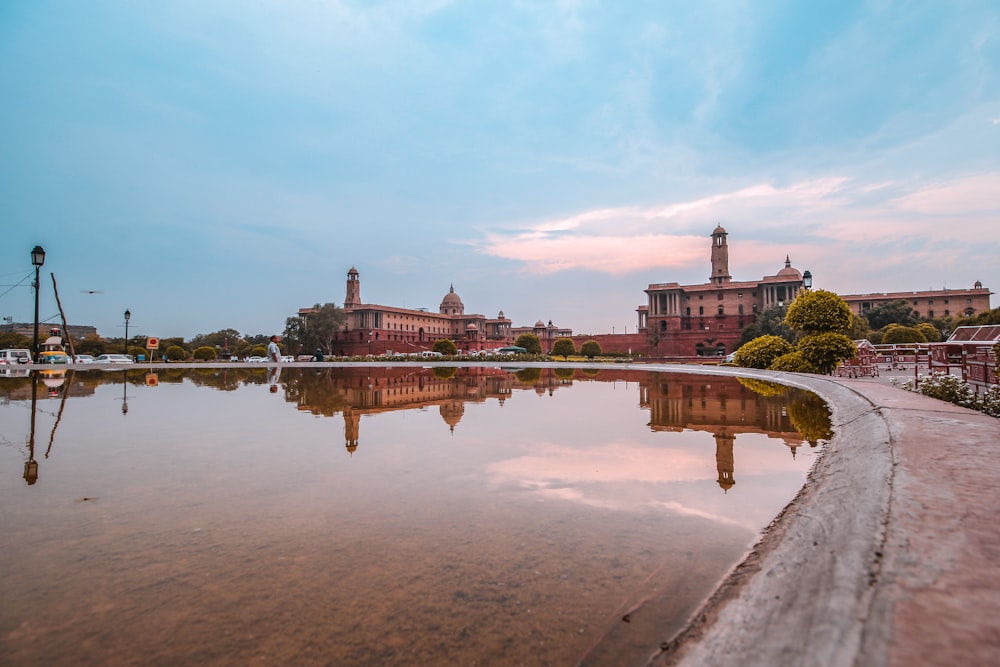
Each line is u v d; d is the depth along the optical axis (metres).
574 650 1.80
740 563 2.52
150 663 1.67
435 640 1.84
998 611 1.48
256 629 1.90
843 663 1.35
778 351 20.17
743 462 4.59
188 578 2.29
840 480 3.63
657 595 2.19
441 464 4.43
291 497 3.47
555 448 5.14
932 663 1.25
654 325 65.31
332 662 1.70
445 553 2.59
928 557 1.86
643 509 3.30
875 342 40.41
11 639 1.81
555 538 2.80
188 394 10.41
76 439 5.46
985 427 4.83
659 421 6.99
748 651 1.68
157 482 3.81
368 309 71.94
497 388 12.69
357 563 2.46
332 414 7.53
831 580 1.90
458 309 95.12
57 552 2.55
